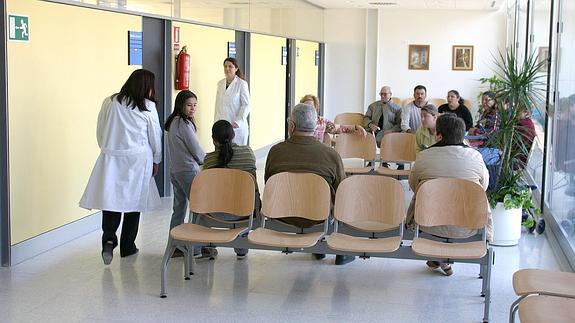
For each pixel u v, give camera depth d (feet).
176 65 28.04
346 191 16.11
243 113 27.02
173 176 18.84
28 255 18.86
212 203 16.60
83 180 21.58
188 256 17.21
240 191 16.40
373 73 52.11
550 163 25.20
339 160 17.11
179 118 18.74
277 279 17.35
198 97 30.30
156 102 18.71
